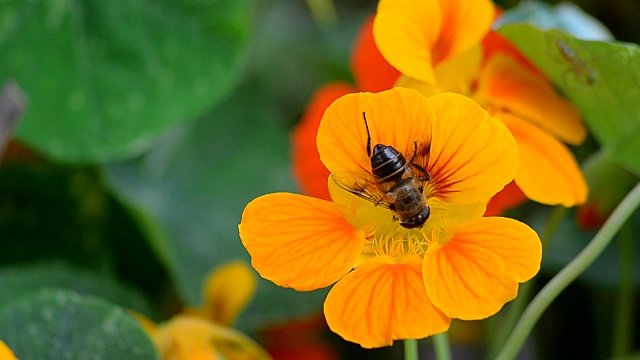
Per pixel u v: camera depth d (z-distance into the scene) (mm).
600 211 456
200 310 454
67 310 383
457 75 409
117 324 382
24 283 444
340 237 354
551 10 424
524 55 416
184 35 468
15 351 379
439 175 362
